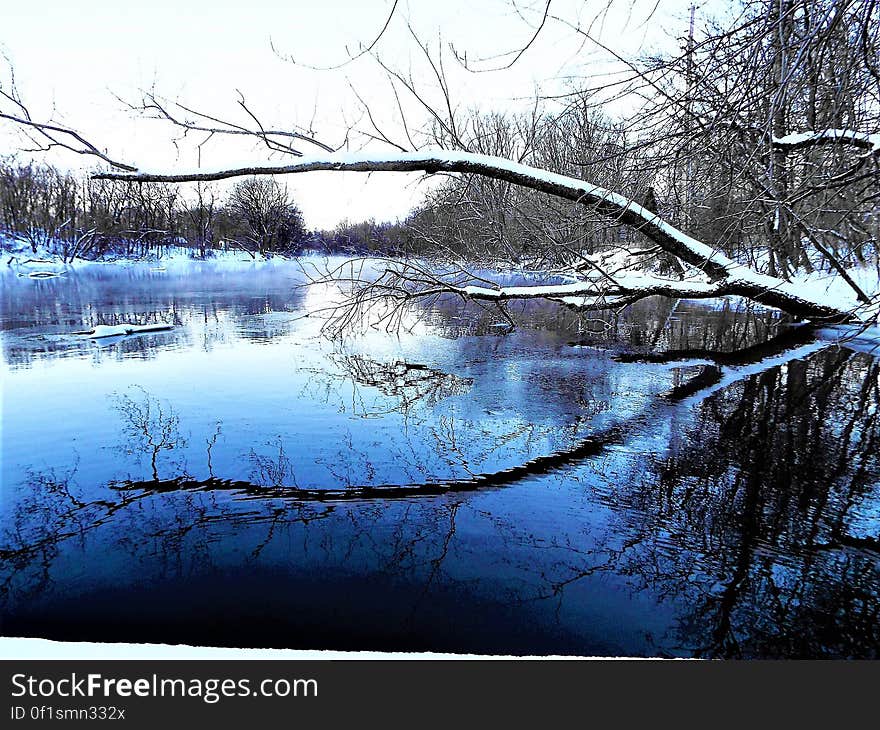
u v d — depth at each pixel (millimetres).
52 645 2346
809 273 8766
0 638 2393
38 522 3723
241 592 2998
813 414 5652
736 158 5465
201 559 3301
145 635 2645
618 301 7738
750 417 5578
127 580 3113
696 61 4238
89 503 3992
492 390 6641
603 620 2754
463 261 9711
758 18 3645
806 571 3154
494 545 3434
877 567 3176
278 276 25984
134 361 8164
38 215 36625
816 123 4910
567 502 3943
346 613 2820
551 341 9586
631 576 3107
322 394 6492
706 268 7145
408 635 2646
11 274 26703
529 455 4734
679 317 12031
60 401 6215
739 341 9445
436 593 2967
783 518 3715
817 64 3963
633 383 6887
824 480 4227
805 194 4848
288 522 3727
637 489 4129
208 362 8070
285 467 4547
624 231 7875
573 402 6133
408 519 3748
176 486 4238
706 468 4441
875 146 4328
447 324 11375
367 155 5613
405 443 5016
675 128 4754
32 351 8859
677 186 6219
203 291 18469
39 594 2984
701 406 5953
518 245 8922
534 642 2604
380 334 10180
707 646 2557
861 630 2680
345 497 4043
